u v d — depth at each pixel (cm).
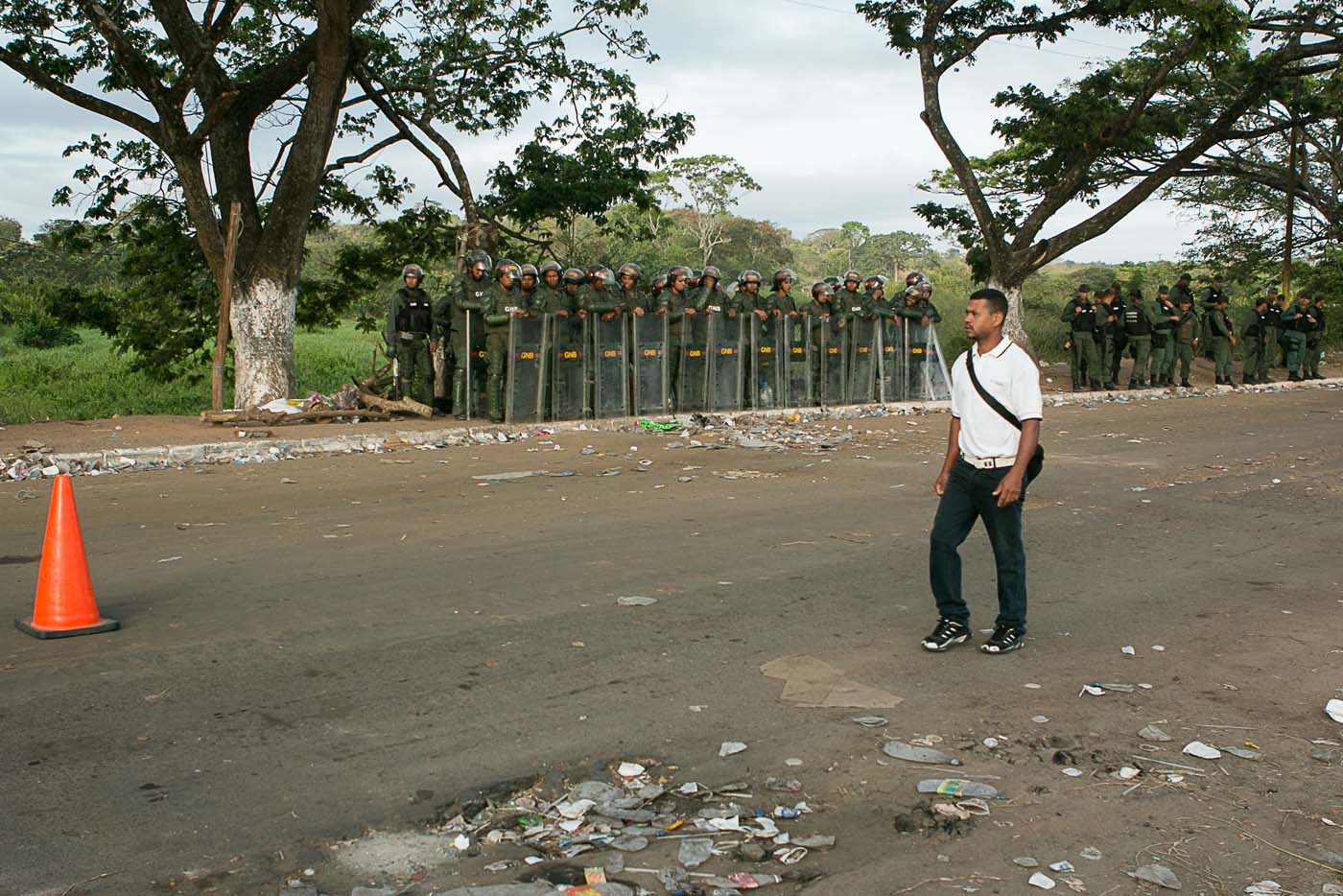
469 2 2345
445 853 377
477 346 1725
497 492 1123
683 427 1736
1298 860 375
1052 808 413
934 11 2652
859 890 353
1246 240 4212
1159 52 3105
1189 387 2652
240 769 442
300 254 1889
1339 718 502
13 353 3856
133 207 2436
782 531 920
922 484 1173
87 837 385
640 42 2419
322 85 1789
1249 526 959
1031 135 2680
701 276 1914
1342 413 2056
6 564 808
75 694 527
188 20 1834
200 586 729
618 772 442
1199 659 592
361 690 533
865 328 2123
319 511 1012
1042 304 4041
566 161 2469
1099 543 888
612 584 739
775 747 467
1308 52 2622
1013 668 575
